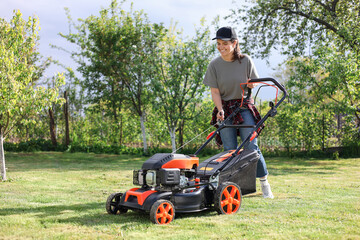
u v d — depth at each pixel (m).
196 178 3.85
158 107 14.16
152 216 3.39
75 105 19.23
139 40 16.06
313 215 3.72
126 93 15.77
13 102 6.63
